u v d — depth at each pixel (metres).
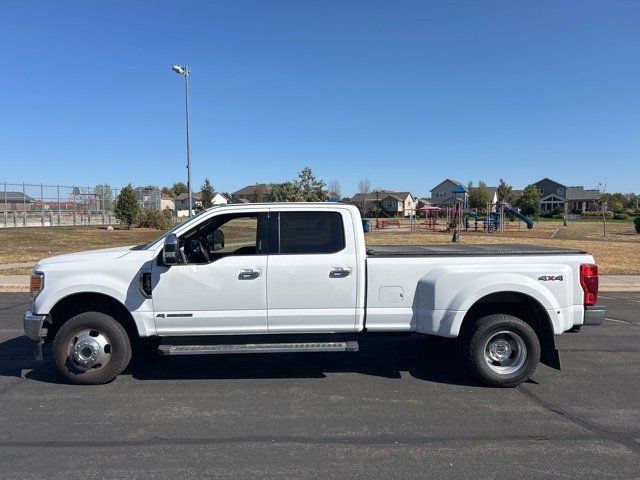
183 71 32.25
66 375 5.57
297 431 4.42
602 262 18.33
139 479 3.61
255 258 5.55
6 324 8.82
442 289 5.50
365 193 115.25
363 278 5.61
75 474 3.68
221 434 4.36
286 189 43.19
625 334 8.19
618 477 3.64
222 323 5.55
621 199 110.25
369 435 4.34
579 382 5.77
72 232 32.09
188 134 33.00
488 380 5.52
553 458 3.92
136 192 43.94
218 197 98.69
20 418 4.70
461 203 47.56
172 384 5.68
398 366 6.38
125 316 5.87
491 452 4.02
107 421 4.64
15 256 19.50
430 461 3.87
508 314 5.73
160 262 5.49
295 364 6.46
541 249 6.36
